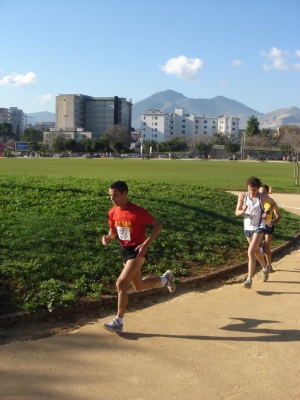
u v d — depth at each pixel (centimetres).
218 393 419
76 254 777
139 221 557
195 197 1576
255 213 761
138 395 411
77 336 536
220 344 529
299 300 706
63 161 7450
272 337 553
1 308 584
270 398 414
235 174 4269
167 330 566
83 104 19538
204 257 902
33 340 521
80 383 428
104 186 1670
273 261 980
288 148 10388
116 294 667
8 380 429
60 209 1070
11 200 1177
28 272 676
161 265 813
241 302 689
